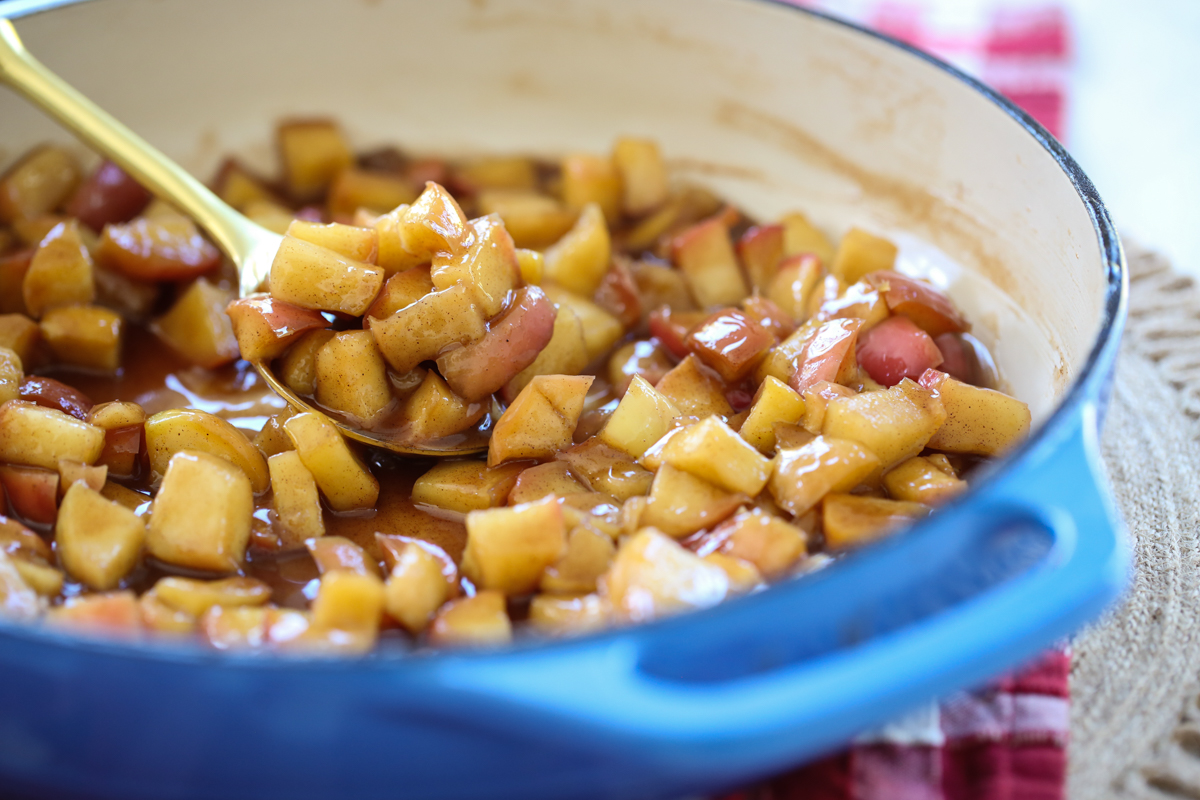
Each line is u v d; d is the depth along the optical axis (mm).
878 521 368
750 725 301
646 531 352
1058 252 398
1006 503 317
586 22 469
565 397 395
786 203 475
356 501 393
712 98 473
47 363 428
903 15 600
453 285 388
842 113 455
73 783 313
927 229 449
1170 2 651
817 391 392
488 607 354
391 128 487
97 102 458
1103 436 419
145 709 301
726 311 420
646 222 479
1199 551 390
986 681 329
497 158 491
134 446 395
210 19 456
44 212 458
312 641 339
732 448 375
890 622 311
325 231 398
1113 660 370
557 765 304
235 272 448
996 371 423
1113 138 584
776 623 304
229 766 306
